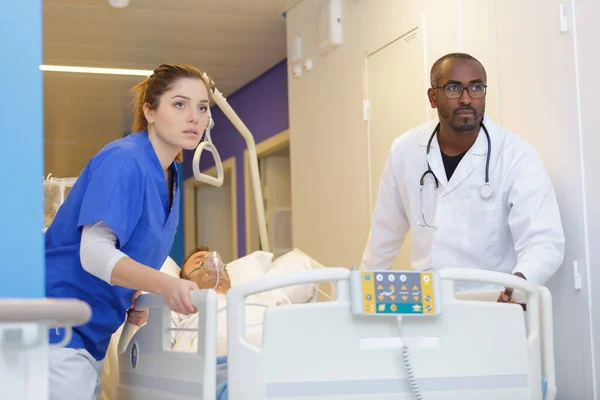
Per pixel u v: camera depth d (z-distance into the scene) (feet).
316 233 14.08
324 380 4.80
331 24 13.08
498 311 5.28
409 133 8.32
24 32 3.80
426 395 5.03
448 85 7.41
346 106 12.86
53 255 5.87
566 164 8.09
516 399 5.28
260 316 7.43
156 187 5.89
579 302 7.93
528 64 8.60
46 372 3.67
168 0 14.08
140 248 5.88
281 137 18.11
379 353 4.92
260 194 9.98
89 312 3.39
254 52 17.46
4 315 3.15
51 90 19.52
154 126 6.00
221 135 21.75
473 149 7.70
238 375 4.72
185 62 18.06
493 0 9.14
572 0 8.00
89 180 5.68
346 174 12.89
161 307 5.78
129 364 6.37
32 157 3.77
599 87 7.71
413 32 10.83
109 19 15.02
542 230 7.29
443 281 5.16
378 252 8.70
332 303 4.85
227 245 24.20
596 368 7.74
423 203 7.96
